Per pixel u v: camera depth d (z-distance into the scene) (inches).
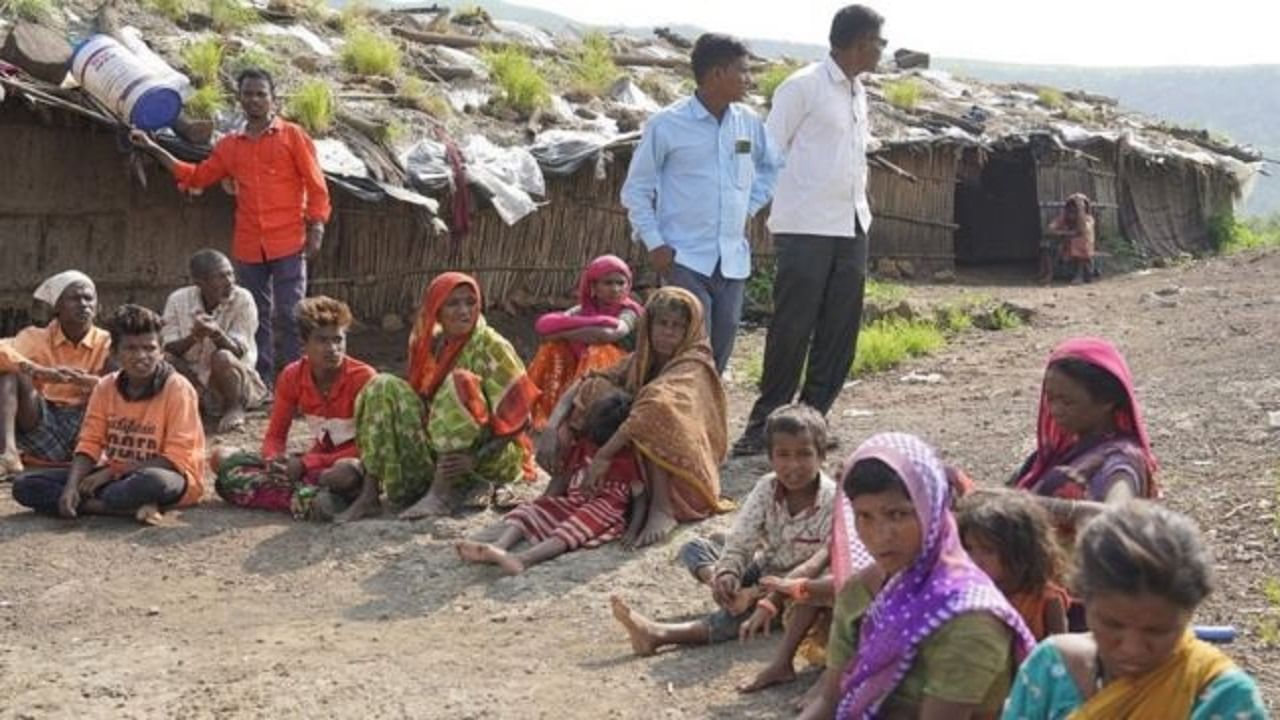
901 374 448.8
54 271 445.4
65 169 444.1
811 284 308.8
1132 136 900.6
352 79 538.6
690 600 240.7
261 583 263.3
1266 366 374.3
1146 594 108.0
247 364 380.2
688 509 271.0
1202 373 378.6
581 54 689.0
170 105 422.6
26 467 319.3
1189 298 610.9
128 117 420.5
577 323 307.7
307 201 409.1
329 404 303.9
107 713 201.3
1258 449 287.3
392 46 572.4
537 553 260.2
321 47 566.6
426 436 292.2
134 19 513.3
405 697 202.2
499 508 292.4
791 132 306.0
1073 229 773.9
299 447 352.2
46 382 322.3
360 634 233.9
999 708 146.8
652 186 315.9
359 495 293.6
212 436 366.9
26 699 207.3
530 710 195.9
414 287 514.0
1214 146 1005.8
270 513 300.4
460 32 677.9
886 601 149.8
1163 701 113.1
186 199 463.8
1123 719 114.6
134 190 454.9
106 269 453.4
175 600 255.0
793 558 217.5
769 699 195.5
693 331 276.4
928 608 145.7
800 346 313.1
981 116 805.2
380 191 463.5
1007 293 681.6
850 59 305.3
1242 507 249.9
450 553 269.3
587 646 223.9
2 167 433.7
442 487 289.7
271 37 552.1
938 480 145.6
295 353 409.7
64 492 293.7
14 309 440.1
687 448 266.4
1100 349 176.2
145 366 297.4
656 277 575.5
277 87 501.4
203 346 375.6
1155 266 858.8
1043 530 155.8
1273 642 196.5
